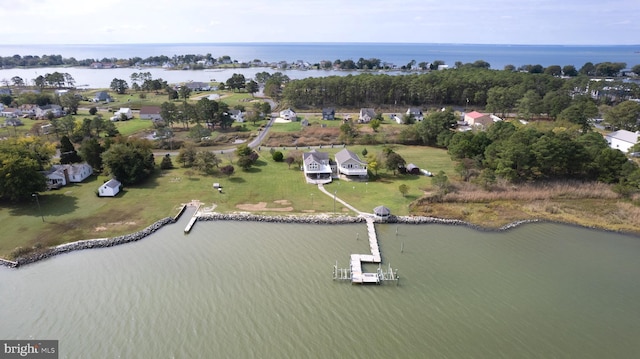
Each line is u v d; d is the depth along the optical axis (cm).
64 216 5906
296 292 4303
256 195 6875
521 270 4834
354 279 4478
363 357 3462
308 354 3484
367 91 15500
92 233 5459
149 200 6575
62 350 3453
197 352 3475
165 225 5809
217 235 5541
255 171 8050
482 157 7888
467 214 6272
